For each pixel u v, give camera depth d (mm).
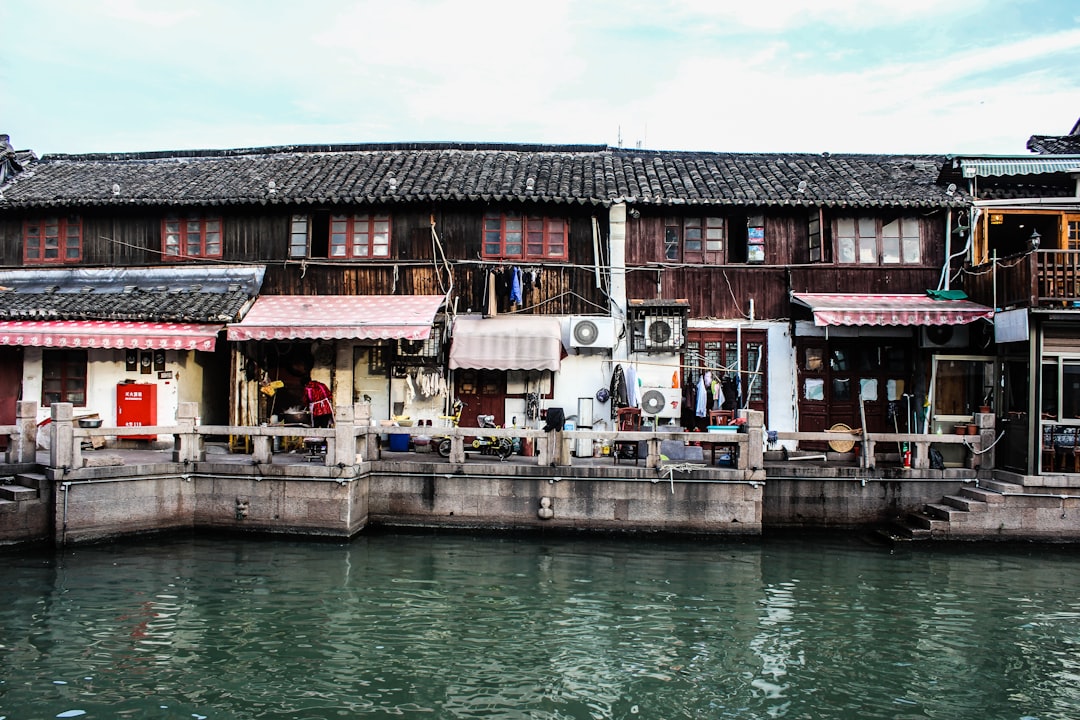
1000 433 15875
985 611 11617
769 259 18703
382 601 11719
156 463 14656
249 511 14828
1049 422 14922
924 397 17766
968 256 18172
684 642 10477
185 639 10234
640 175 19656
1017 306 15664
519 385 18812
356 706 8688
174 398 18531
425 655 9961
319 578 12609
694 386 18016
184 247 19531
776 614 11445
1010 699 9047
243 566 13094
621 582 12695
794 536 15312
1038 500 14570
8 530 13445
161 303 17859
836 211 18547
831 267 18453
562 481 15133
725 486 14883
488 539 14922
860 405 17641
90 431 14164
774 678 9500
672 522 14953
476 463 15391
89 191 19766
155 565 13055
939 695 9125
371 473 15531
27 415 14711
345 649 10078
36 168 21953
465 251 19000
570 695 9039
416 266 19031
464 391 18938
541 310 18875
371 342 19031
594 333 18094
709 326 18562
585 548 14414
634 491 15016
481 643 10352
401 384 18875
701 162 20719
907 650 10305
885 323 16438
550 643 10383
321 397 17688
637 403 17641
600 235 18891
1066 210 17656
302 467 14625
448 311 18719
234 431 14953
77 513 13844
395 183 18547
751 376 18453
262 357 18859
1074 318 14852
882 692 9188
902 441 15844
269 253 19344
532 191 18328
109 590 11844
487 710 8672
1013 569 13492
